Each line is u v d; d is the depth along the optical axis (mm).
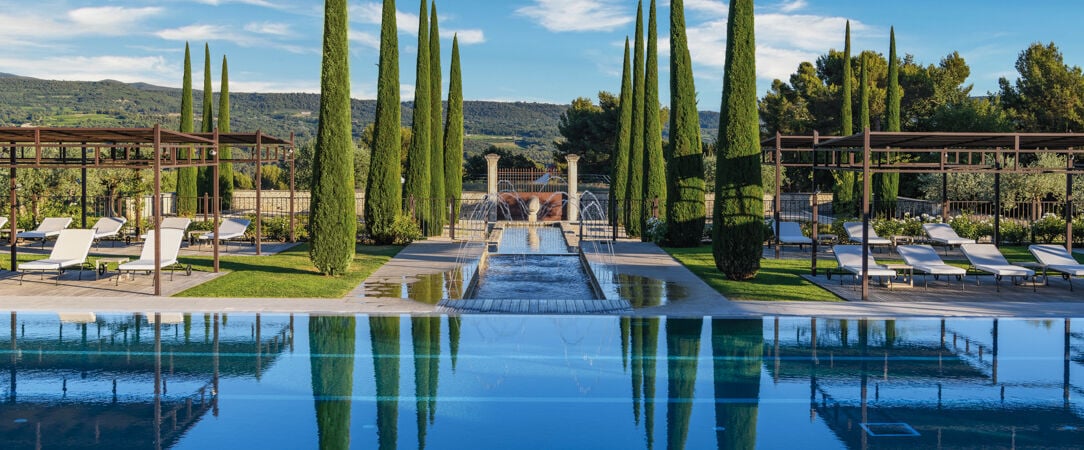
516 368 8117
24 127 12594
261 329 9922
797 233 20812
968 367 8227
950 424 6484
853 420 6578
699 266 16609
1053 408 6879
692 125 20828
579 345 9148
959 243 19375
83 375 7750
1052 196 27969
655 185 23031
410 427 6340
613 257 18578
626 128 28438
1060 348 9062
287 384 7488
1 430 6188
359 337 9492
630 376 7844
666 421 6539
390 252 19625
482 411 6758
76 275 14438
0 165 12586
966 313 11078
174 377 7703
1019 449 5918
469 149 92625
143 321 10359
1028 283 14094
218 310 11023
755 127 14406
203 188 32719
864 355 8695
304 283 13625
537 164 53000
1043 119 37438
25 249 19359
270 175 48938
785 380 7734
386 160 21484
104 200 26484
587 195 35812
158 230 12273
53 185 25484
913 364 8336
